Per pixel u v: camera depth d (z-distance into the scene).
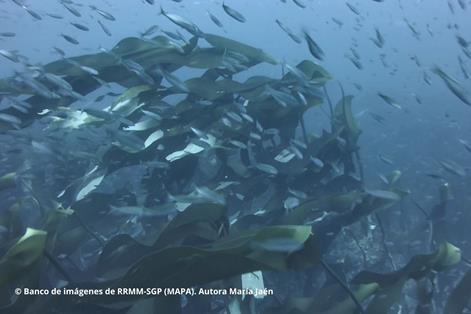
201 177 4.79
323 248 3.46
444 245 2.41
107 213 3.75
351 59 6.49
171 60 4.12
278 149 4.53
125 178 6.38
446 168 4.82
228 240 2.05
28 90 3.63
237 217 3.81
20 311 1.88
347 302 2.48
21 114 3.72
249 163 4.20
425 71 6.51
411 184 8.58
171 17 4.05
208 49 4.25
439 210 4.52
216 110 4.14
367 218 4.47
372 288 2.49
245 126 4.08
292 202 3.62
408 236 5.01
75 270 2.97
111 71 3.99
